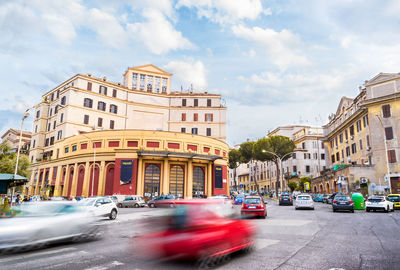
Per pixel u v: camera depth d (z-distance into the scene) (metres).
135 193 38.41
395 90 38.09
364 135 42.12
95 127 54.16
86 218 10.39
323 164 71.62
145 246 6.84
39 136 59.66
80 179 43.16
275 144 59.12
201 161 43.25
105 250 8.50
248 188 101.25
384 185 37.16
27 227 8.66
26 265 6.86
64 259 7.42
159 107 61.97
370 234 11.23
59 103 56.31
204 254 6.37
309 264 6.62
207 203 7.30
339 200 23.83
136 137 40.81
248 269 6.20
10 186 25.73
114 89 59.00
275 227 13.52
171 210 6.95
